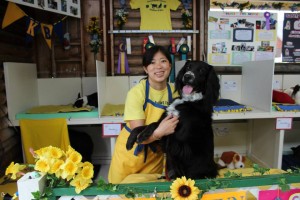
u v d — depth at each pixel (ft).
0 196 6.01
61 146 7.62
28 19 7.54
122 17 10.03
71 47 10.25
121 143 5.20
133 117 4.82
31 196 2.57
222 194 2.75
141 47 10.48
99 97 7.72
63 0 8.64
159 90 5.11
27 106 8.76
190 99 4.69
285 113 8.09
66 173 2.65
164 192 2.70
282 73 10.73
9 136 7.68
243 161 8.94
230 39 10.48
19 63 8.19
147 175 4.80
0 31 7.47
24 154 7.55
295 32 10.77
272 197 2.87
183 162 4.45
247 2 10.44
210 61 10.53
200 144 4.44
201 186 2.73
